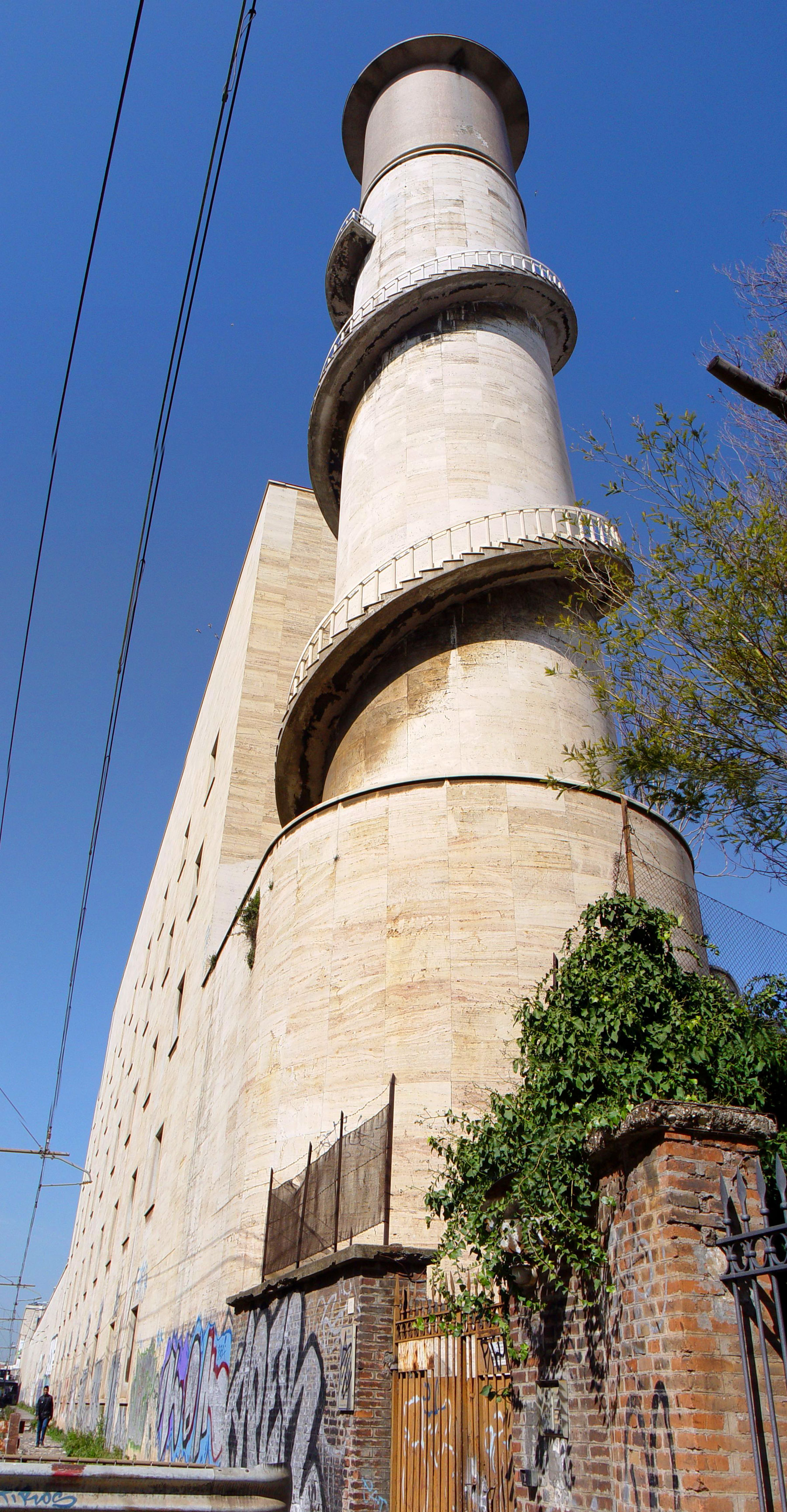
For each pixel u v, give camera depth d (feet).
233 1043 69.51
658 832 57.52
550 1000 29.73
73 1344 181.57
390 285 80.74
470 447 71.92
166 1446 73.67
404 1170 44.57
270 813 95.61
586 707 62.64
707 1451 16.62
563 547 56.13
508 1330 25.25
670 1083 25.09
